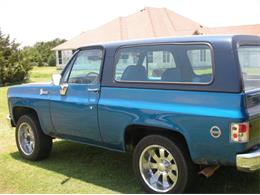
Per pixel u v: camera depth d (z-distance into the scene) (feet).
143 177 16.55
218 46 14.48
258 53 15.83
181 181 15.30
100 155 22.80
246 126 13.65
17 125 22.66
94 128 18.12
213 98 14.26
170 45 15.90
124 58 17.28
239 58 14.34
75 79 19.22
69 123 19.35
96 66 18.26
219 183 17.47
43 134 21.57
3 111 41.68
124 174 19.39
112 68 17.52
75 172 19.88
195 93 14.74
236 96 13.80
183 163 15.23
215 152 14.20
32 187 17.89
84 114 18.39
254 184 17.35
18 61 93.30
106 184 18.07
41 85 21.02
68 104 19.11
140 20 124.06
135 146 17.43
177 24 123.44
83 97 18.53
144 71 16.53
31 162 21.83
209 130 14.17
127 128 16.70
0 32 93.86
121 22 127.03
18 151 24.20
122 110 16.69
